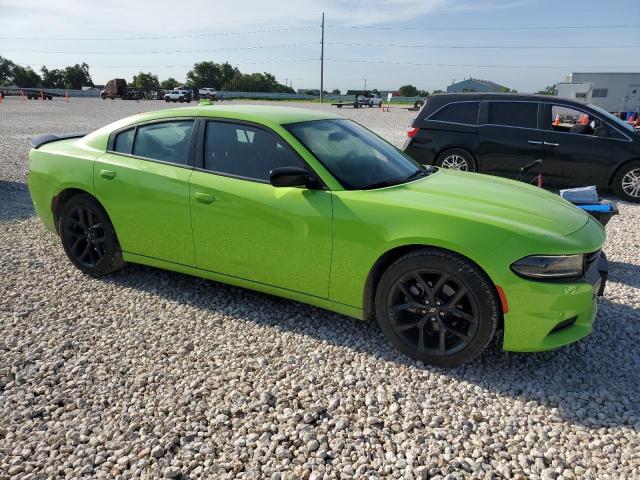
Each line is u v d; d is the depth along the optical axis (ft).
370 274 10.43
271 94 257.34
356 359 10.55
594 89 94.89
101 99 198.49
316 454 7.89
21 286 13.94
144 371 10.09
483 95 27.94
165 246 12.91
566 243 9.44
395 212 10.07
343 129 13.07
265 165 11.47
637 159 25.35
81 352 10.74
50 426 8.50
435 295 9.94
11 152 38.29
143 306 12.86
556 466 7.71
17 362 10.28
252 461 7.75
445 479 7.41
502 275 9.20
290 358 10.57
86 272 14.58
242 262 11.84
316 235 10.69
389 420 8.66
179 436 8.28
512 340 9.56
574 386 9.76
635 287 14.70
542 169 26.86
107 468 7.61
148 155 13.08
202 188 11.91
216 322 12.07
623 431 8.47
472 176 13.20
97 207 13.80
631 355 10.89
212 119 12.34
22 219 20.39
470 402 9.20
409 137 29.45
